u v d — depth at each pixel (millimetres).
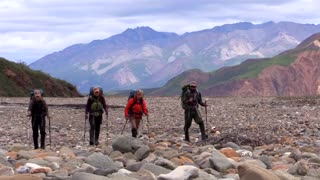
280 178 10500
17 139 26750
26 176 9734
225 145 19250
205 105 23953
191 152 17625
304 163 12234
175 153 15414
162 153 15344
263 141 21797
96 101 23094
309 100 56000
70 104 54750
